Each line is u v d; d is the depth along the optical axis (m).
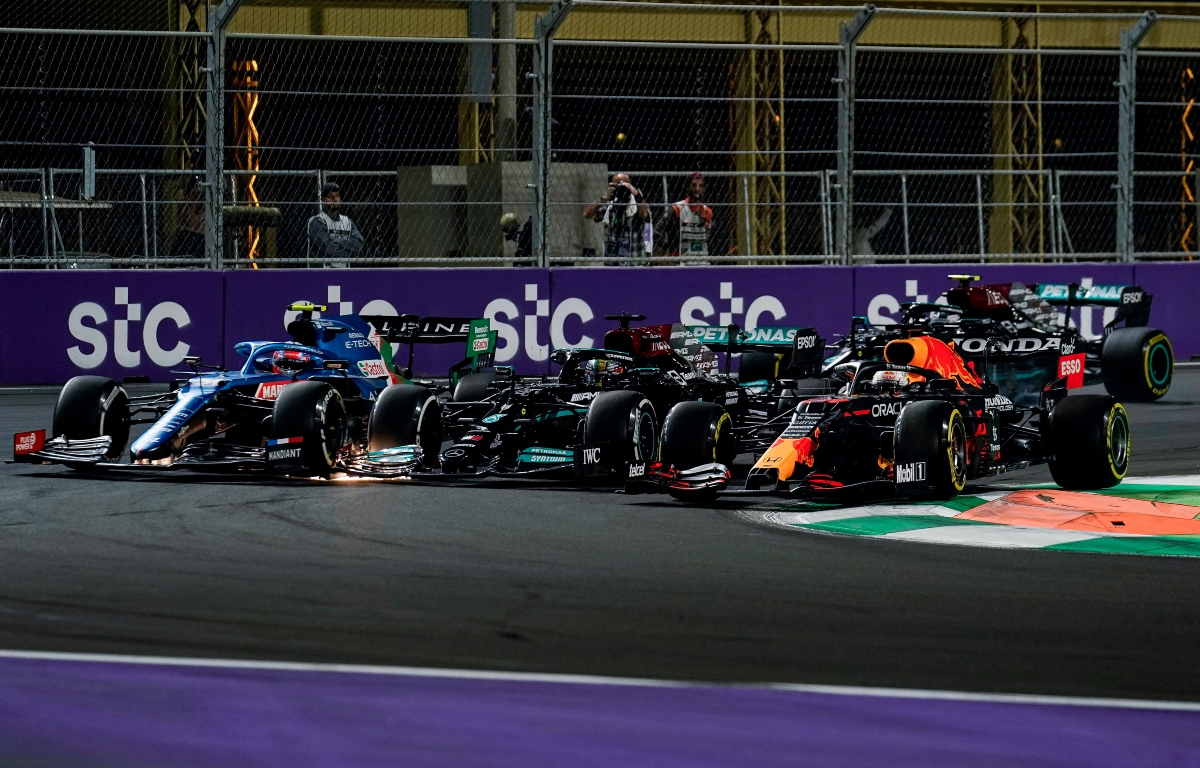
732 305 61.88
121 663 19.75
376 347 42.94
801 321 62.38
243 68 65.38
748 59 70.69
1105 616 22.30
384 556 27.25
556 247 63.88
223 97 56.41
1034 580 24.95
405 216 62.84
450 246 63.12
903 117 72.81
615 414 36.00
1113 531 30.00
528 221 62.12
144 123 65.38
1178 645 20.64
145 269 58.03
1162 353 53.25
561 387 39.22
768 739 16.66
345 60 69.38
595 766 15.79
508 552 27.66
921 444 31.81
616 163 71.62
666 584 24.67
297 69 68.44
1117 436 35.72
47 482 36.78
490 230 62.72
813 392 51.75
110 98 64.62
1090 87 84.38
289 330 41.94
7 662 19.80
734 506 33.69
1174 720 17.30
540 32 58.22
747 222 66.75
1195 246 68.81
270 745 16.48
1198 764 15.88
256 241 62.00
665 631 21.48
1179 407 52.81
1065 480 35.72
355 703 17.95
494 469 37.12
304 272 58.75
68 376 57.69
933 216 72.50
